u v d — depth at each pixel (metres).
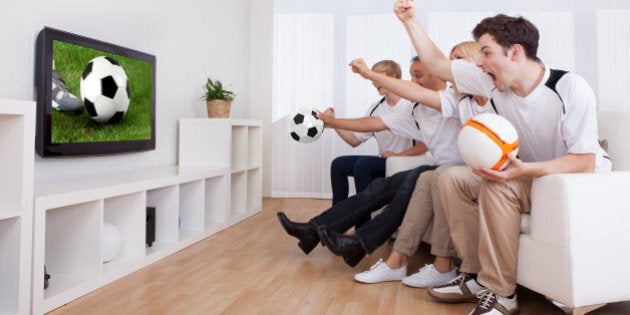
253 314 1.64
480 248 1.63
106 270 2.01
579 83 1.56
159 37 3.27
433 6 4.87
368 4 4.94
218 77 4.31
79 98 2.37
